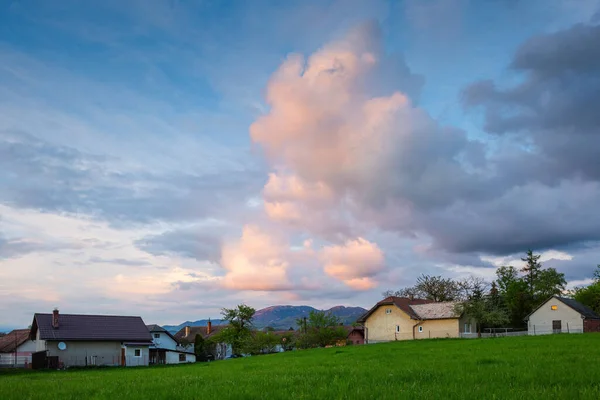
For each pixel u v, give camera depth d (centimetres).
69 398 1443
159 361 8675
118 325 8031
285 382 1655
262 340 8950
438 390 1263
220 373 2512
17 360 7600
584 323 8450
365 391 1288
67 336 7400
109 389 1681
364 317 8862
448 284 11069
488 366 2008
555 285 11381
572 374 1517
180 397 1348
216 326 13388
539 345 3728
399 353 3725
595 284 11050
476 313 7988
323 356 4112
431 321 8244
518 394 1137
